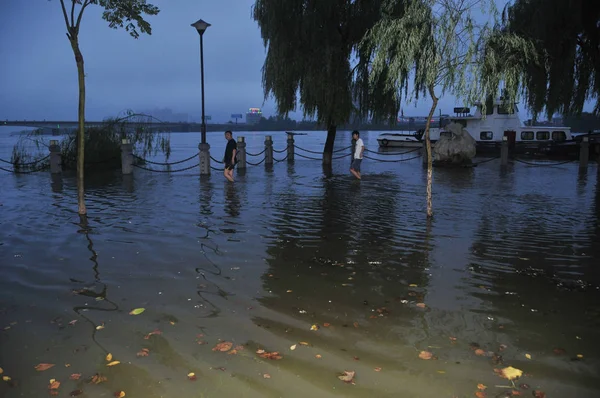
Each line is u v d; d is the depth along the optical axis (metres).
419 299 5.01
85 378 3.43
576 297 5.07
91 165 19.84
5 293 5.14
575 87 20.91
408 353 3.83
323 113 20.11
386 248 7.11
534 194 12.76
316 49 19.14
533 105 20.58
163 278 5.65
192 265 6.18
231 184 14.91
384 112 21.05
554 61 19.28
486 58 8.60
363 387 3.34
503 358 3.75
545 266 6.17
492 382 3.40
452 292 5.22
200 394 3.24
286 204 11.10
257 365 3.63
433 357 3.77
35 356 3.74
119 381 3.39
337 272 5.94
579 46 20.16
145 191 13.27
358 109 21.41
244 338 4.08
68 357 3.73
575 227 8.53
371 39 9.45
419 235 7.95
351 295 5.13
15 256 6.57
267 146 22.19
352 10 19.48
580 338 4.11
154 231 8.16
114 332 4.18
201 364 3.63
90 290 5.23
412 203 11.27
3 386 3.32
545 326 4.34
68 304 4.82
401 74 9.29
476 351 3.87
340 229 8.41
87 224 8.73
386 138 39.44
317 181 15.81
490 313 4.64
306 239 7.66
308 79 19.19
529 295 5.12
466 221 9.11
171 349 3.87
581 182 15.48
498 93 9.15
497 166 22.02
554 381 3.42
